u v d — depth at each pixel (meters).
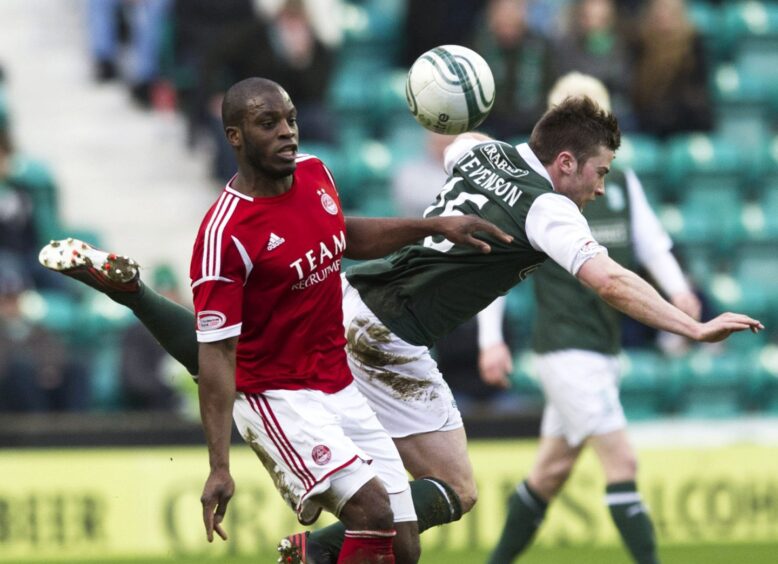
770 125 52.34
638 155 47.94
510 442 32.88
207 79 45.28
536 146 19.58
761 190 49.41
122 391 36.50
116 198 47.19
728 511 33.34
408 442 21.05
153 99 49.16
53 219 44.47
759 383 43.19
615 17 49.34
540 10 49.28
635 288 17.84
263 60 44.78
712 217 47.94
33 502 31.33
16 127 48.22
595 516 32.72
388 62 51.81
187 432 32.31
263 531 31.75
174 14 48.44
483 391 36.66
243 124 17.89
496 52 44.25
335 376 19.19
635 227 26.64
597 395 25.86
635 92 48.44
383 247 19.47
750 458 33.62
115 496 31.64
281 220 18.14
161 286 37.72
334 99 49.03
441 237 19.97
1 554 30.97
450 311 20.31
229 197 18.16
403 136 48.91
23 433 31.73
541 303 26.38
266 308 18.44
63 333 40.22
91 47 50.09
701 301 41.75
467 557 31.25
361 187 45.94
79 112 48.84
